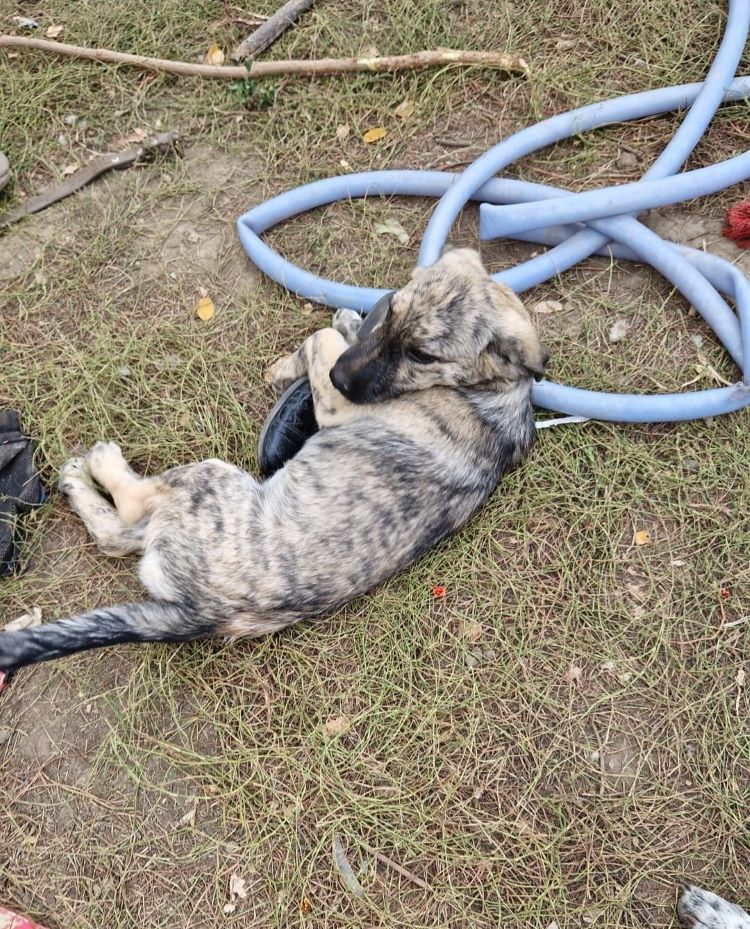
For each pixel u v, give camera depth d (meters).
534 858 0.97
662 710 1.00
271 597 0.90
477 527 1.05
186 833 0.97
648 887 0.97
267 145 1.18
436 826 0.97
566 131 1.14
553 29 1.22
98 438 1.06
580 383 1.10
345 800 0.97
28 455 1.04
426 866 0.97
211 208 1.15
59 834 0.97
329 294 1.09
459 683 1.01
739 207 1.13
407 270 1.13
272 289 1.12
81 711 0.99
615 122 1.17
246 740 0.99
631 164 1.17
